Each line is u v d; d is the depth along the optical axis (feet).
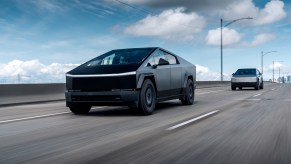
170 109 36.63
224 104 42.34
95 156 16.24
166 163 15.01
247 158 15.88
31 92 52.80
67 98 31.73
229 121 27.12
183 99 41.11
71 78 31.45
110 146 18.33
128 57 33.27
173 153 16.74
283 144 18.72
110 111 35.63
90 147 18.12
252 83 90.79
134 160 15.48
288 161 15.40
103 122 27.27
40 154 16.71
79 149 17.67
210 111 34.27
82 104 31.65
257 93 70.44
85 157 16.07
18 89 50.52
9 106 45.78
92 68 31.86
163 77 34.78
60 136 21.34
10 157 16.21
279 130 22.98
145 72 31.40
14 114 34.55
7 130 23.89
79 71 31.86
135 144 18.76
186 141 19.49
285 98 53.01
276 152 16.98
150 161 15.33
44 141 19.83
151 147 18.02
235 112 33.27
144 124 25.96
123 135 21.47
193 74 42.63
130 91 30.09
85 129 23.90
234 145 18.47
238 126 24.63
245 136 20.92
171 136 20.99
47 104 49.11
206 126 24.68
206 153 16.74
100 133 22.25
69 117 30.91
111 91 30.14
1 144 19.12
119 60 33.04
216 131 22.62
